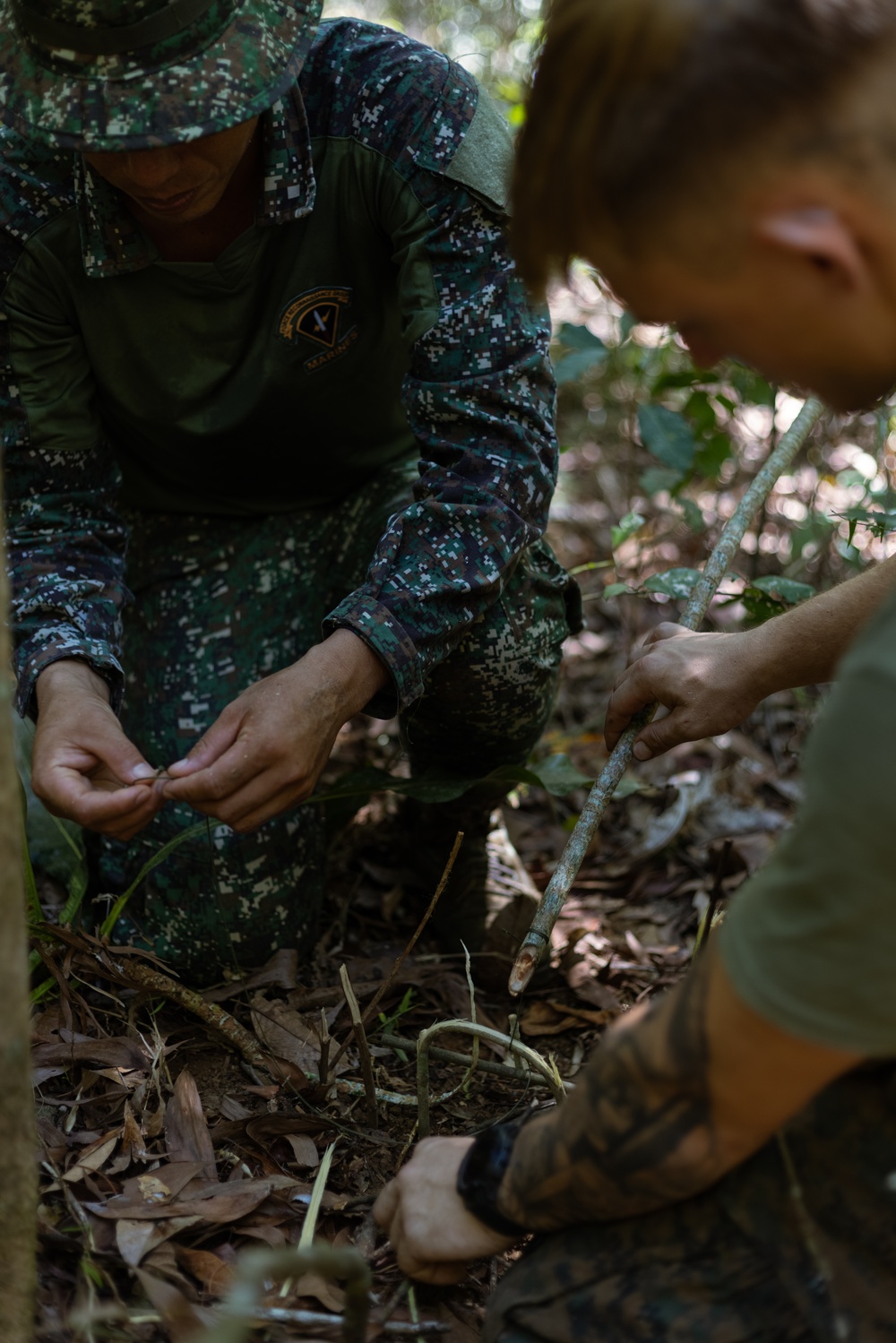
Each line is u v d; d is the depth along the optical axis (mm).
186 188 1596
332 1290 1351
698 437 3039
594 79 913
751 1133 992
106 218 1740
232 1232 1454
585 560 3572
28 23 1499
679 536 3543
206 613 2236
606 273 989
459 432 1833
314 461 2184
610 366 3672
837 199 875
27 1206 1117
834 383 1000
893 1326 1055
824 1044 896
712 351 1028
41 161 1777
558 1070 1878
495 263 1808
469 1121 1719
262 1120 1614
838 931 872
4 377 1901
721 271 923
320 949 2107
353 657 1657
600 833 2605
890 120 860
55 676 1752
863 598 1589
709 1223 1107
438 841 2184
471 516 1777
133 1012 1779
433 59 1820
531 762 2479
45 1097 1645
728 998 933
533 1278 1162
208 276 1844
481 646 1966
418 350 1828
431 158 1773
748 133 867
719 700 1665
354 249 1892
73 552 1948
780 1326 1075
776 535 3484
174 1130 1579
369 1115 1654
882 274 901
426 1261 1247
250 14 1538
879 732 850
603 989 2070
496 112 1852
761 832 2574
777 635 1640
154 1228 1393
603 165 916
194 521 2301
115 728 1657
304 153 1744
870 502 2953
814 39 853
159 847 2059
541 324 1856
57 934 1766
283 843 2047
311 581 2260
